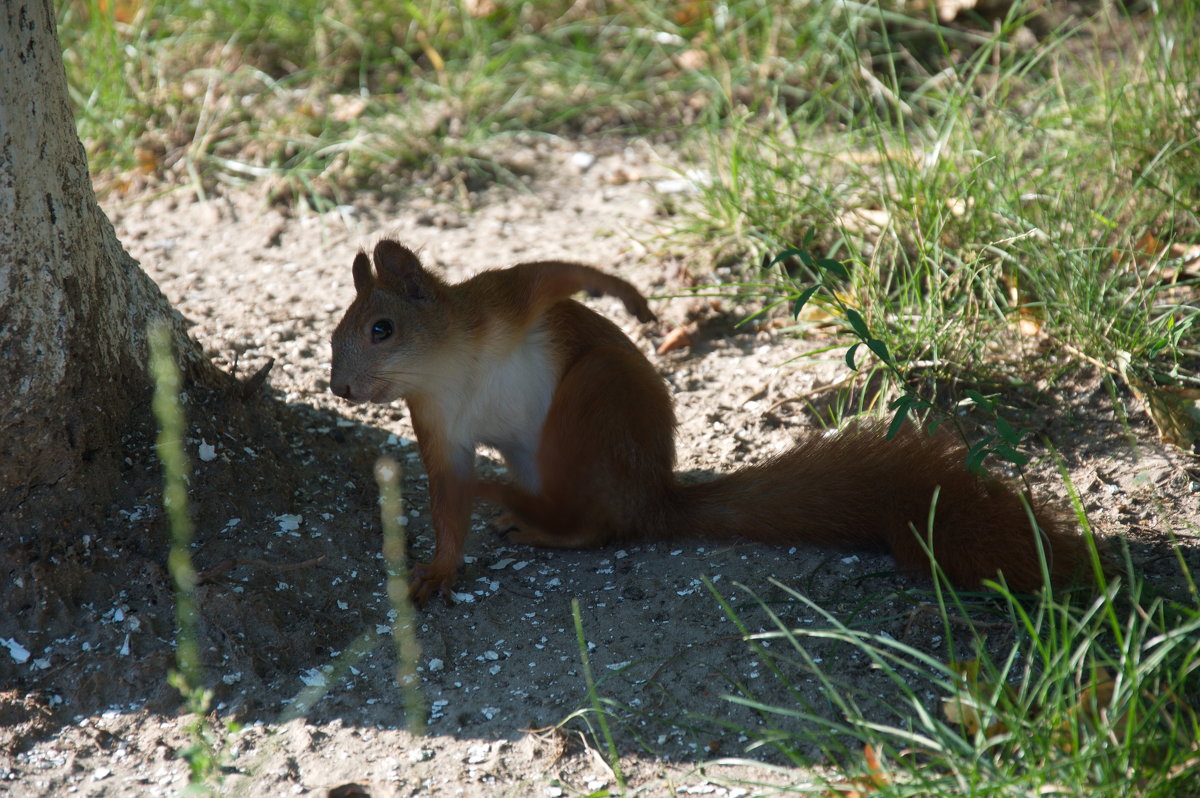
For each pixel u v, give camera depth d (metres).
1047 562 6.93
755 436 9.45
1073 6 15.30
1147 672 5.68
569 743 6.36
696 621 7.26
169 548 7.57
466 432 8.23
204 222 13.09
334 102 15.02
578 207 13.19
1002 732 5.96
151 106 14.77
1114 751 5.42
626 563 8.02
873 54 15.06
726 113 14.66
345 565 7.86
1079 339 9.43
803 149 11.88
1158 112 11.57
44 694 6.72
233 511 7.91
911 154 11.43
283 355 10.47
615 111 15.08
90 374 7.64
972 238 10.48
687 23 16.28
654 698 6.64
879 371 9.59
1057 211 10.43
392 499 8.73
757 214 11.69
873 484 7.80
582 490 8.06
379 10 16.41
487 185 13.77
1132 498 8.14
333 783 6.15
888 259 10.88
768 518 7.93
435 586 7.70
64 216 7.40
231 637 7.02
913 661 6.69
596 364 8.03
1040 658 6.47
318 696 6.79
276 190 13.39
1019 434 7.28
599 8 16.69
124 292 8.07
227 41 15.95
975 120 13.12
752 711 6.48
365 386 7.76
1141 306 9.54
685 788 6.02
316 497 8.45
